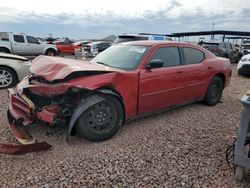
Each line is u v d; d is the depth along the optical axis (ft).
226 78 19.89
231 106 19.75
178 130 14.39
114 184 9.36
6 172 9.97
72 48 82.12
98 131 12.44
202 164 10.78
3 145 10.78
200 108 18.67
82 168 10.29
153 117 16.29
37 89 12.00
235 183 9.52
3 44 57.00
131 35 36.94
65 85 11.32
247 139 9.25
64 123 11.97
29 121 12.28
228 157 11.00
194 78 17.06
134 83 13.44
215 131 14.42
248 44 80.38
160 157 11.29
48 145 11.57
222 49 58.39
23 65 23.97
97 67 13.01
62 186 9.18
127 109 13.43
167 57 15.62
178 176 9.89
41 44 62.85
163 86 14.97
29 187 9.09
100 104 12.28
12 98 13.34
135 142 12.71
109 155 11.34
